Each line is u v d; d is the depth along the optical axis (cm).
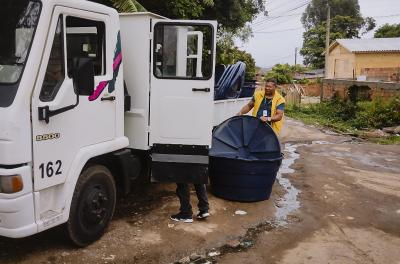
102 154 478
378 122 1736
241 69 865
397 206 687
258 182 650
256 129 690
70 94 412
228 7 1426
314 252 504
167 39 553
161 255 470
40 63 382
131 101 556
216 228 552
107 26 474
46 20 386
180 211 566
